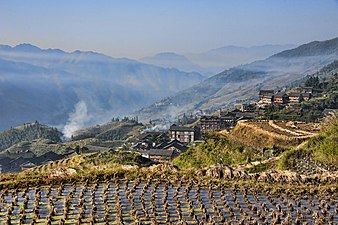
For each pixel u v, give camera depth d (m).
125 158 80.31
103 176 37.00
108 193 33.25
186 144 167.12
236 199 32.19
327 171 44.81
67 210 29.03
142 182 36.25
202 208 30.06
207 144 72.69
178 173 38.62
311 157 51.28
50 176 36.84
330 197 33.69
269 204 31.98
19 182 35.03
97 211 29.31
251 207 30.72
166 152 143.12
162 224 27.36
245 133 78.38
